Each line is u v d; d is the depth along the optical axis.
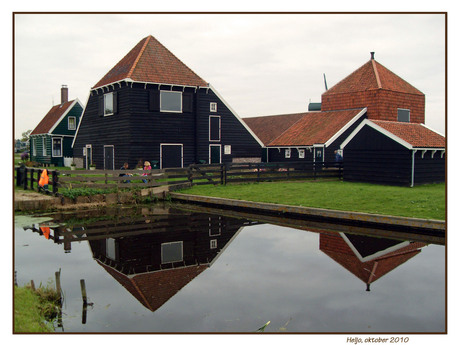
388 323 7.48
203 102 30.17
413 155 22.77
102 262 11.13
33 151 45.94
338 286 9.33
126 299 8.66
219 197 19.59
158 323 7.50
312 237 13.77
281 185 23.62
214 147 30.84
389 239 13.33
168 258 11.57
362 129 25.30
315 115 37.47
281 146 35.03
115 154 28.81
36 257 11.45
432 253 11.69
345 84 37.09
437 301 8.45
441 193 18.64
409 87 36.53
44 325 7.27
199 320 7.64
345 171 26.47
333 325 7.40
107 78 30.34
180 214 17.94
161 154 28.39
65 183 20.33
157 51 29.53
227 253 12.02
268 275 10.12
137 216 17.47
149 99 27.73
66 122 40.50
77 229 14.94
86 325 7.41
